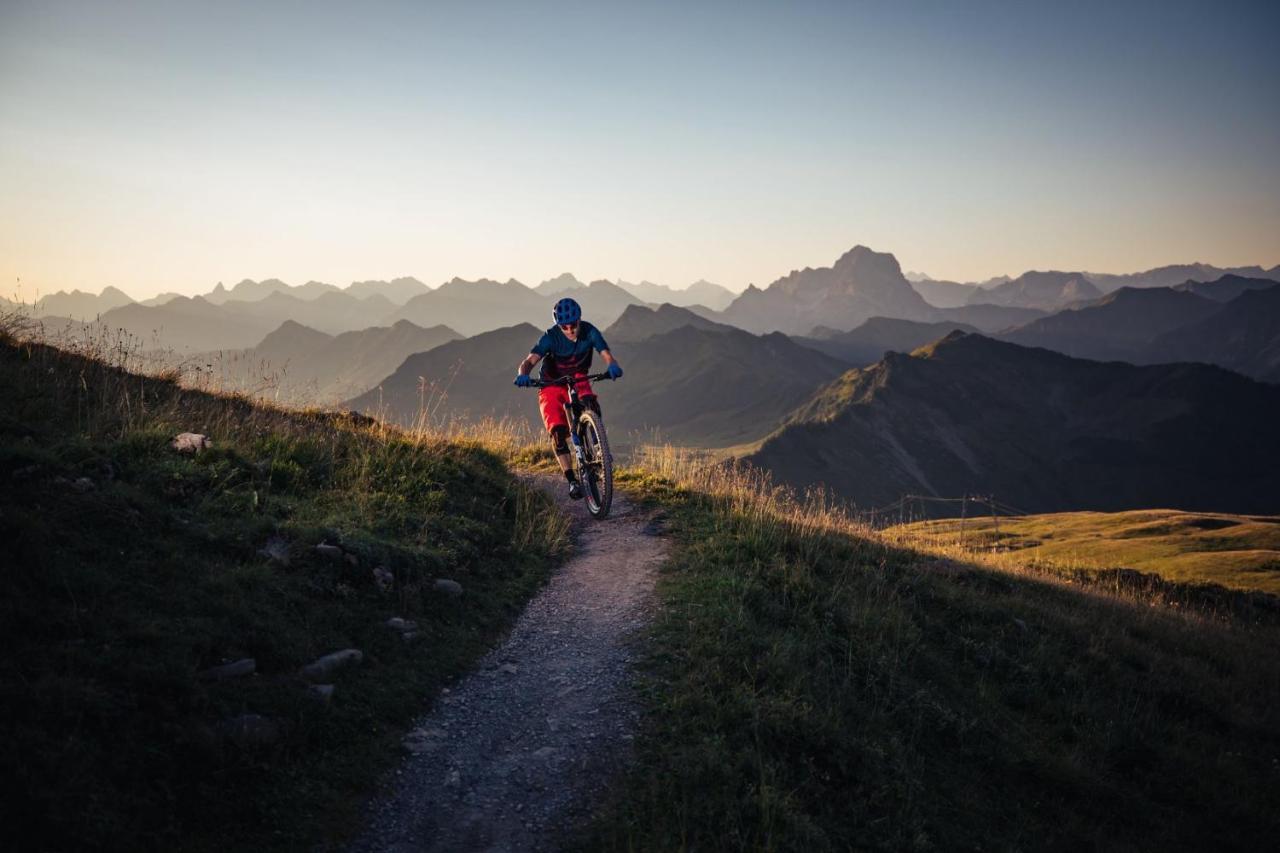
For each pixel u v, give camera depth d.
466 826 4.07
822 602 7.59
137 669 4.01
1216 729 9.06
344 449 9.03
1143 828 6.55
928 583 10.02
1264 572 41.25
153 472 6.24
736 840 4.02
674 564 7.87
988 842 5.30
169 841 3.38
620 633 6.37
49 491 5.23
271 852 3.58
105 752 3.57
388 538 6.86
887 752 5.62
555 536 8.73
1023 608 10.69
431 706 5.17
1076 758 7.08
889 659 7.09
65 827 3.15
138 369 9.70
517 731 5.02
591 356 8.97
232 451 7.33
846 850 4.40
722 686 5.38
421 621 6.02
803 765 4.89
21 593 4.19
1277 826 7.01
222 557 5.49
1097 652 9.80
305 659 4.90
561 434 8.82
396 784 4.32
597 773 4.53
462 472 9.45
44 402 7.21
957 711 7.00
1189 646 12.24
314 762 4.21
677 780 4.40
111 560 4.89
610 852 3.89
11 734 3.39
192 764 3.77
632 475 11.74
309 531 6.12
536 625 6.68
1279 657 13.28
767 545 8.61
